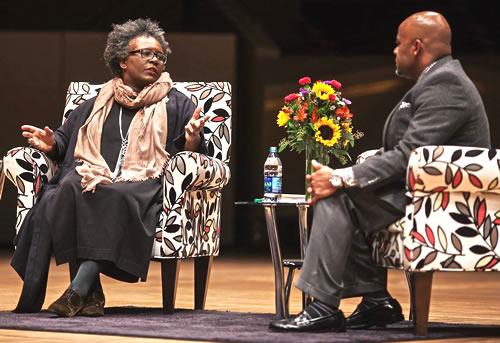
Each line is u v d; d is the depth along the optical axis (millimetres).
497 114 17156
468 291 9055
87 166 6516
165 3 16891
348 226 5340
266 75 17641
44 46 16875
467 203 5359
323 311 5336
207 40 17031
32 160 6656
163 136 6777
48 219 6332
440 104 5414
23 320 5875
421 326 5402
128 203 6289
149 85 6996
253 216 17609
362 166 5355
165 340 5094
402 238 5398
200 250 6750
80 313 6215
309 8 17375
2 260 13203
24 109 16891
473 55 17250
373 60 17531
